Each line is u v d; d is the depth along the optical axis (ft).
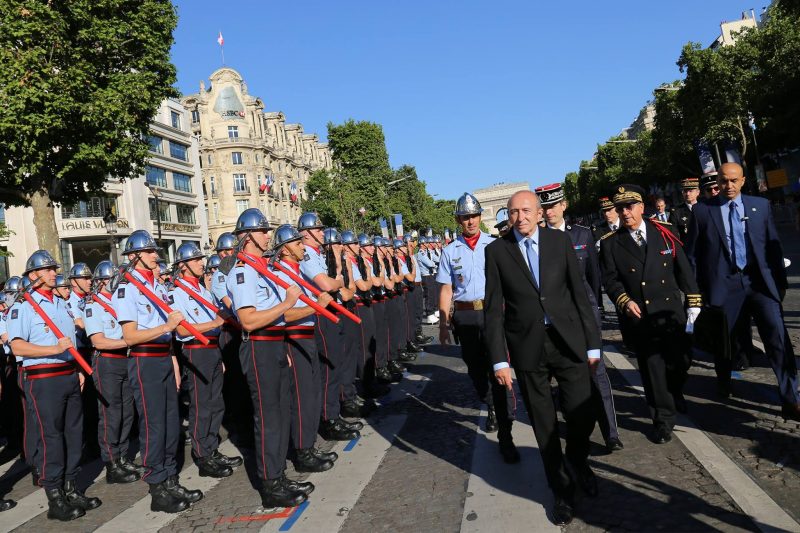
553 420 12.55
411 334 37.32
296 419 17.53
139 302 16.81
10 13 46.68
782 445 14.67
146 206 137.28
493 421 18.88
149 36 55.36
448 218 284.20
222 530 13.89
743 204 16.89
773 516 11.25
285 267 16.93
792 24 99.40
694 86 116.78
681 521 11.51
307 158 256.11
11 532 15.52
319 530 13.16
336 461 17.85
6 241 112.98
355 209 155.63
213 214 190.08
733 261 16.94
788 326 27.91
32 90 46.01
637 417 18.49
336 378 20.71
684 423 17.22
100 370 19.52
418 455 17.46
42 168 52.80
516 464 15.72
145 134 58.90
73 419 17.13
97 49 53.52
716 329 17.21
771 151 126.72
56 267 17.80
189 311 19.56
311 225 19.57
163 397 16.31
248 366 15.33
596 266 18.47
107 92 51.13
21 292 17.04
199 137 191.11
